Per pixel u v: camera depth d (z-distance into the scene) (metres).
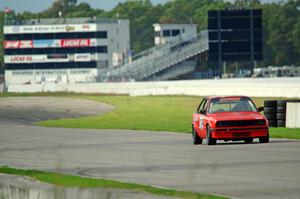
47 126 132.38
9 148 86.56
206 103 82.25
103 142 91.12
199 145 81.19
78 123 136.50
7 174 53.66
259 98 183.62
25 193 42.03
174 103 185.25
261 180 50.28
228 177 52.28
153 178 53.12
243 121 78.25
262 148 73.62
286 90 183.50
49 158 72.38
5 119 156.12
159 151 75.38
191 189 46.66
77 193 38.47
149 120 135.88
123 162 65.75
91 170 59.66
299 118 99.81
